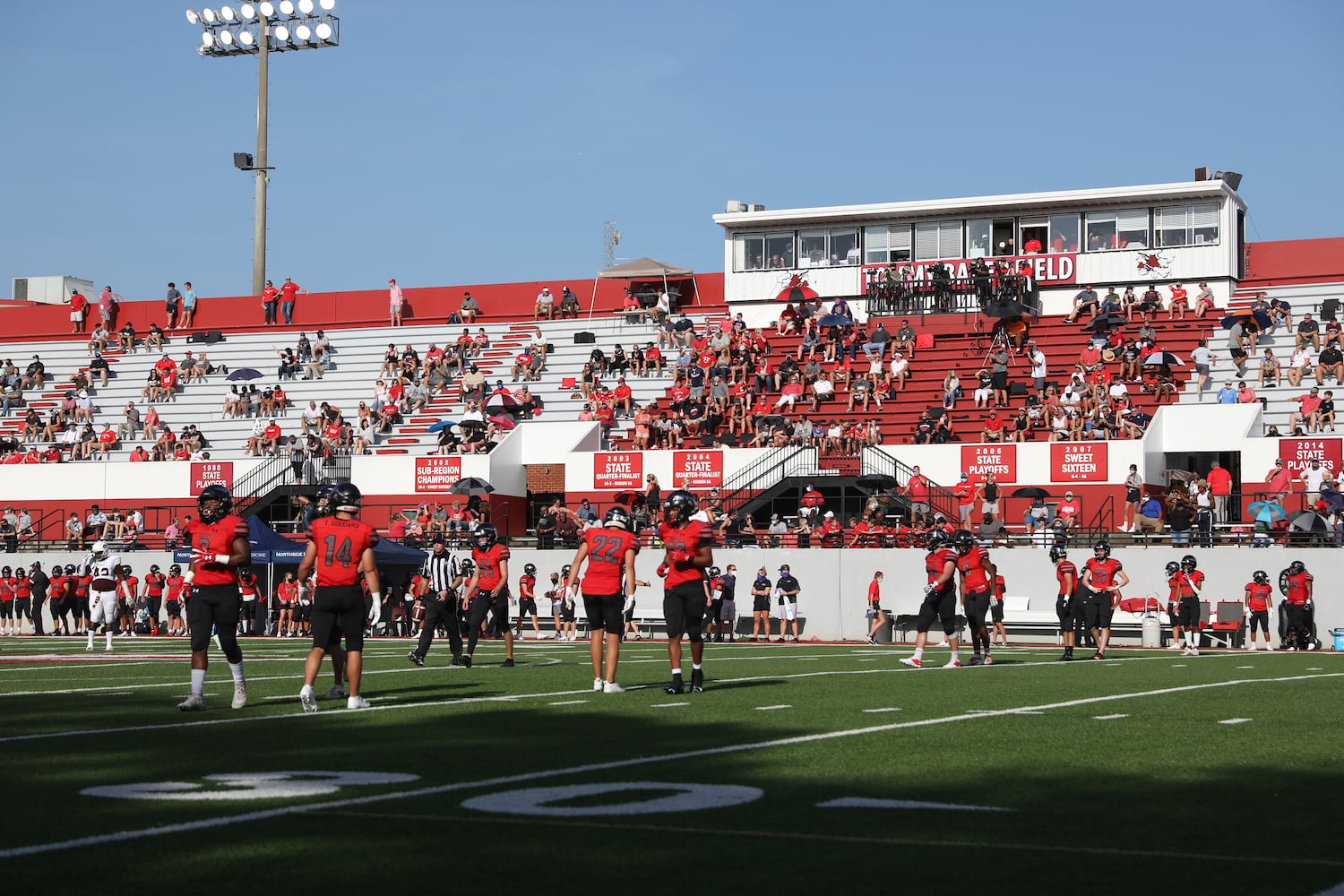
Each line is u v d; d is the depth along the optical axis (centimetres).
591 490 4347
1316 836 732
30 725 1255
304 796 847
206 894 604
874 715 1334
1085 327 4656
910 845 702
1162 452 3928
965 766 975
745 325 5003
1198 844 710
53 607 3894
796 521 3981
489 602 2133
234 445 4984
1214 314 4581
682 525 1628
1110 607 2498
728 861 664
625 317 5275
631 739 1133
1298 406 4059
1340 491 3531
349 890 611
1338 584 3300
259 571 3975
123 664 2225
